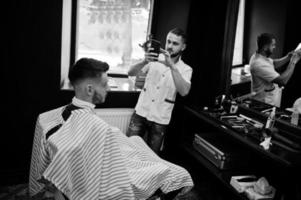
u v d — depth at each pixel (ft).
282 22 6.98
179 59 8.18
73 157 4.02
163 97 8.04
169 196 5.32
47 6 7.18
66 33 8.39
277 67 7.16
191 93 9.37
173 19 9.06
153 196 5.12
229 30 8.50
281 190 6.06
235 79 8.47
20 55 7.28
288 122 6.82
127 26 9.37
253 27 7.78
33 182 4.76
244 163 7.78
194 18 8.93
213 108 8.71
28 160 8.04
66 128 4.31
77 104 4.55
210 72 9.18
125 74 9.78
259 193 6.63
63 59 8.34
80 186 4.10
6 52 7.16
